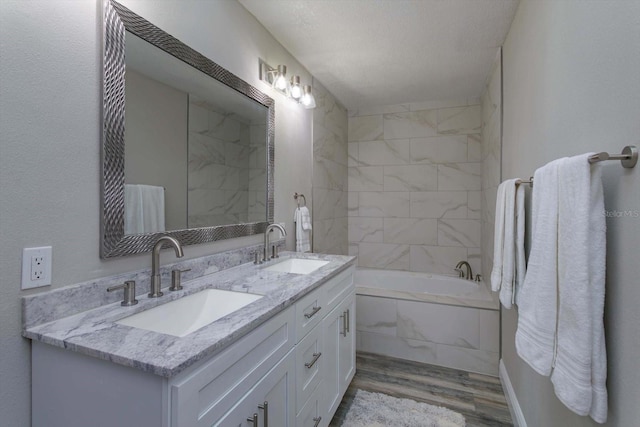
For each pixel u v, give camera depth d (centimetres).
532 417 152
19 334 86
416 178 352
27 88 87
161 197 130
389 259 362
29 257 87
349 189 375
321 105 296
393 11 183
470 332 239
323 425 156
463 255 335
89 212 102
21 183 86
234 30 175
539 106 142
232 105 174
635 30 73
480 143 328
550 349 97
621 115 79
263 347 104
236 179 178
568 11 111
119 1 112
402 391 211
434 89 307
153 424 72
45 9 91
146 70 123
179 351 75
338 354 180
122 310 102
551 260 98
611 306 85
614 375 83
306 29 203
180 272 127
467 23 195
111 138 107
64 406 83
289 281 143
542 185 105
